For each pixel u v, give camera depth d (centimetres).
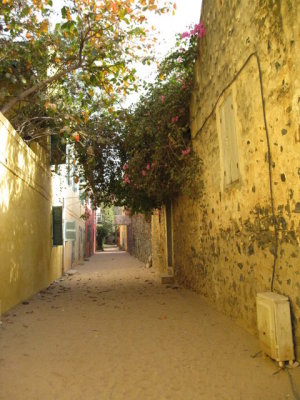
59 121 920
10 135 706
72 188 1905
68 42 873
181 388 363
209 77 690
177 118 860
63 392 357
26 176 838
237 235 570
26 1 764
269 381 365
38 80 891
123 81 855
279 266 427
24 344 504
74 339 531
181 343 503
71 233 1609
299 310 382
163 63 840
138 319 653
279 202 425
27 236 859
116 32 769
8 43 827
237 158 557
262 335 419
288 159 404
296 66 382
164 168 920
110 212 5012
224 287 643
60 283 1227
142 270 1675
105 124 1072
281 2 405
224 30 596
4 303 681
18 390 359
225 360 429
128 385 373
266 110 450
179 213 1066
